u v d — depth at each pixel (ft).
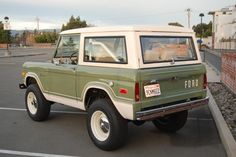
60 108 28.99
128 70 16.92
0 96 36.01
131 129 22.82
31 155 18.24
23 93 37.99
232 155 16.37
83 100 19.80
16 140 20.66
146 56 17.46
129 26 17.37
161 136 21.26
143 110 17.04
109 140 18.08
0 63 83.71
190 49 20.30
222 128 20.72
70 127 23.35
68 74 20.67
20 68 70.03
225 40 164.45
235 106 28.32
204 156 17.87
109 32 18.21
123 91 16.99
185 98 19.13
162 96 17.88
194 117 26.17
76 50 20.57
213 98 31.19
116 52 17.83
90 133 19.19
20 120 25.40
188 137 21.07
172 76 18.19
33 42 273.75
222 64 41.37
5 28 110.42
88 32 19.54
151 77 17.08
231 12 171.53
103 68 18.25
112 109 17.87
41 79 23.48
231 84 34.12
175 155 18.01
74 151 18.74
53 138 21.01
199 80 20.25
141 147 19.24
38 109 24.17
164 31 18.69
